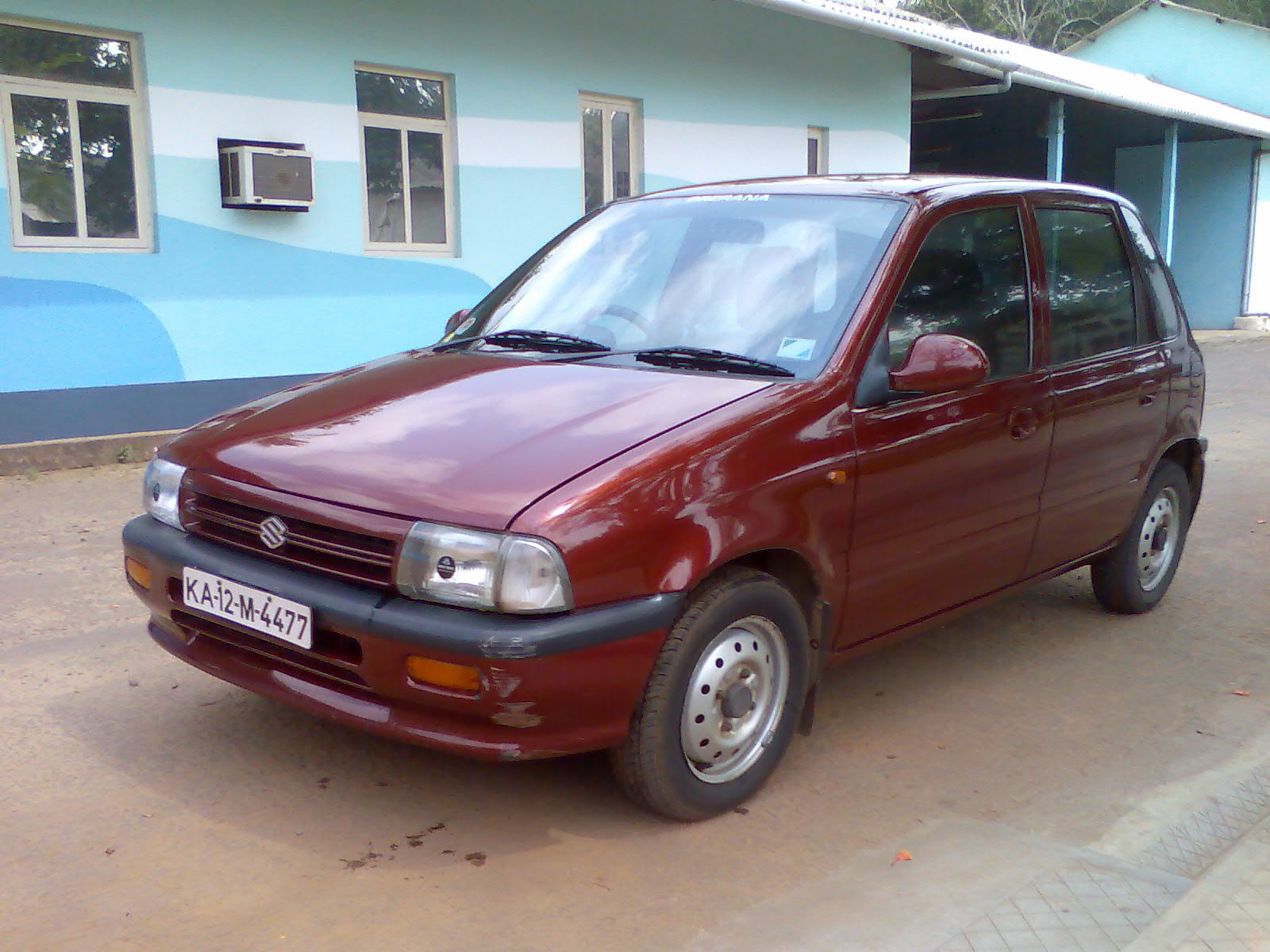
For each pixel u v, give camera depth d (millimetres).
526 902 2871
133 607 5055
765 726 3383
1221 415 11828
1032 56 19828
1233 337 21484
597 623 2828
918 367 3496
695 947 2693
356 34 9352
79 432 8078
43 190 7871
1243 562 6277
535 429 3139
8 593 5172
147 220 8438
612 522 2865
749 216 4105
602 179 11758
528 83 10688
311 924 2758
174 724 3842
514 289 4410
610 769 3420
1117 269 4844
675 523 2979
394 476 2992
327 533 2996
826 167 14375
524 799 3393
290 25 8930
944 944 2699
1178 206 23891
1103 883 2986
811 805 3418
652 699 3027
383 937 2715
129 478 7648
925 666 4648
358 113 9594
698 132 12516
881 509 3557
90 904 2814
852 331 3549
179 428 8641
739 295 3807
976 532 3973
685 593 3012
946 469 3770
